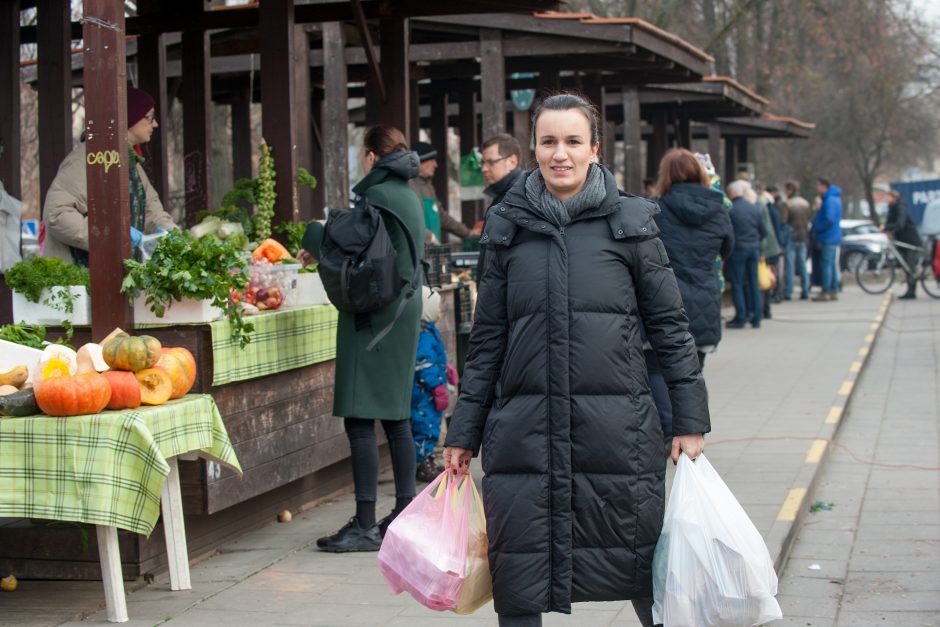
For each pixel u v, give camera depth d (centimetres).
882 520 701
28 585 545
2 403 478
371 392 594
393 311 593
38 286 567
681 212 789
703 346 800
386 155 604
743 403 1077
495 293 377
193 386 562
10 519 565
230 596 525
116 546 487
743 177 2256
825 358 1390
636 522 364
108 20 543
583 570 363
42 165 985
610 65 1470
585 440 360
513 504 363
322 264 584
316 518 679
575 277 364
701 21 3062
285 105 767
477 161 1505
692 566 362
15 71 1000
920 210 3578
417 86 1555
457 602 383
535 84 1644
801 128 2575
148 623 487
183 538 534
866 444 944
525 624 368
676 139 2183
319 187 1686
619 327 365
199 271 552
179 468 567
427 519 384
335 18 921
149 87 1166
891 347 1608
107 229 554
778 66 3325
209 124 1114
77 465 472
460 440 379
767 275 1789
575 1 2647
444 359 776
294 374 648
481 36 1343
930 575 584
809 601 544
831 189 2328
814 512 725
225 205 774
